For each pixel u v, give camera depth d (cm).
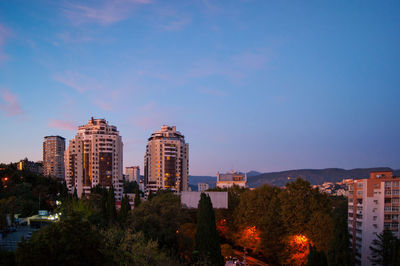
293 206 7831
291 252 7319
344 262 5988
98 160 18275
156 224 6888
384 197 8044
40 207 12162
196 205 7994
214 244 5909
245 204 9425
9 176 13550
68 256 3222
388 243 6619
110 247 4034
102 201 9769
